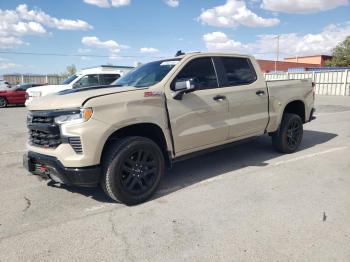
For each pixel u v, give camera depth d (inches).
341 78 1048.2
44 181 194.9
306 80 259.1
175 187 179.3
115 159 147.9
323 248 113.8
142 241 122.0
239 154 246.1
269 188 172.6
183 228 131.0
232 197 161.5
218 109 188.7
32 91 532.4
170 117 167.0
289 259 108.0
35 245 121.2
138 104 155.2
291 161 223.8
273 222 133.6
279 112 230.2
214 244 118.3
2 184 191.0
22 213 149.6
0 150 282.5
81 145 141.1
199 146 184.5
